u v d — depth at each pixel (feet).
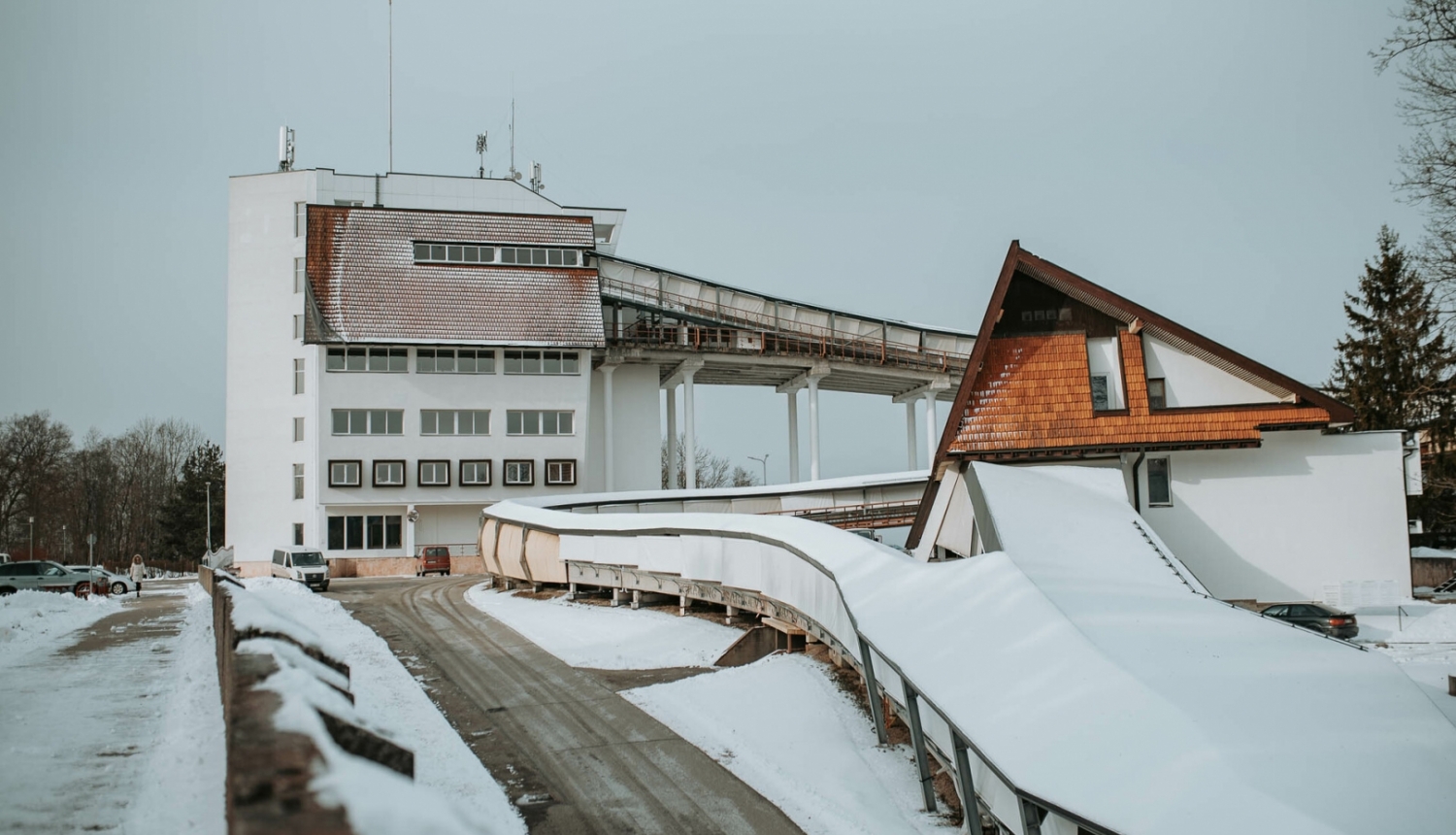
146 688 52.29
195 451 360.07
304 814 9.98
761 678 59.36
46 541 370.12
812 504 162.81
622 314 221.46
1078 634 34.68
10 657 65.82
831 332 229.25
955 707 32.55
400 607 107.34
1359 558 86.17
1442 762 27.12
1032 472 77.61
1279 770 25.96
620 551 93.81
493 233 204.13
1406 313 146.61
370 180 220.02
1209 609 47.73
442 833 10.62
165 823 28.12
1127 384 89.25
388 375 191.93
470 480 193.67
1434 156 73.92
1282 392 87.25
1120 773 25.91
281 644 23.25
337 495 188.85
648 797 38.91
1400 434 86.79
